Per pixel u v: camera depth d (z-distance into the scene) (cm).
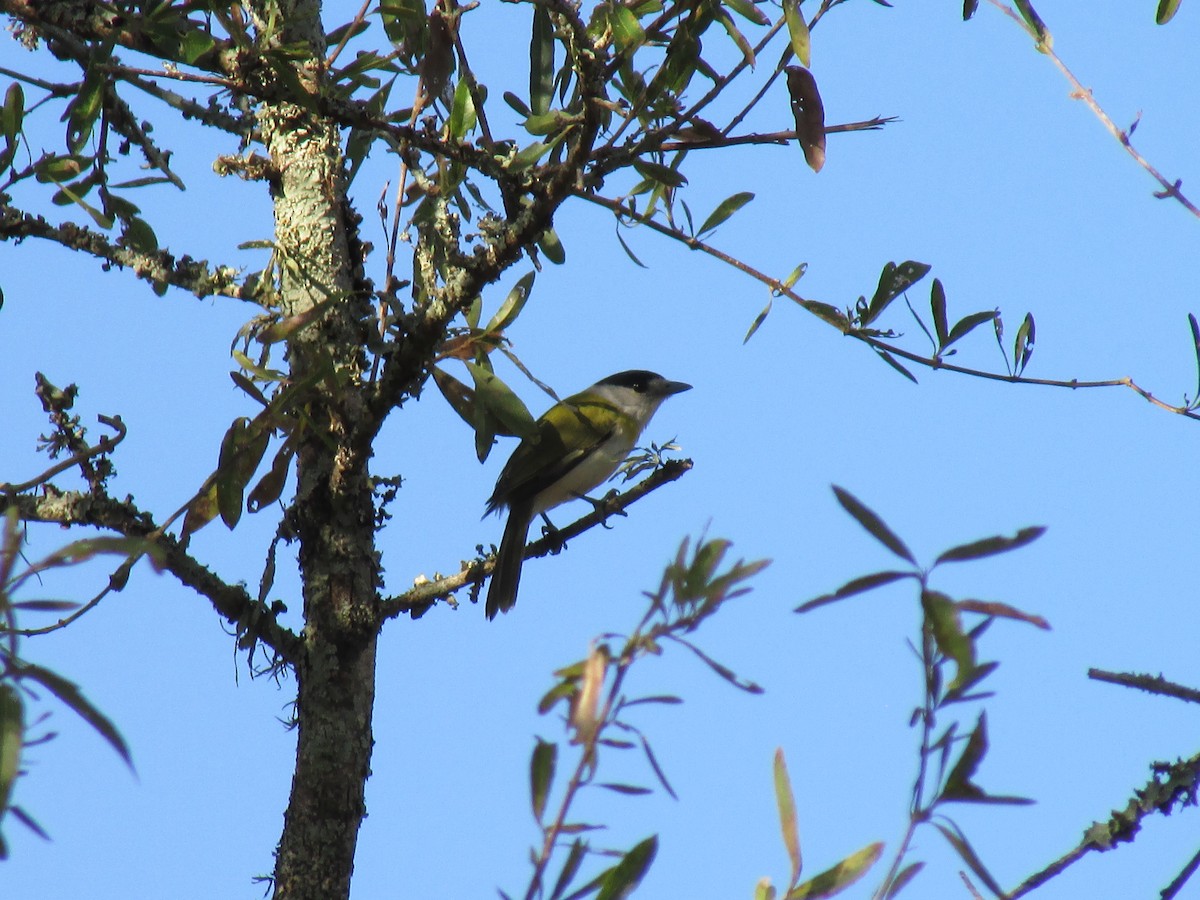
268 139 1015
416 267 984
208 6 873
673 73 874
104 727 363
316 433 921
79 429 920
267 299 980
